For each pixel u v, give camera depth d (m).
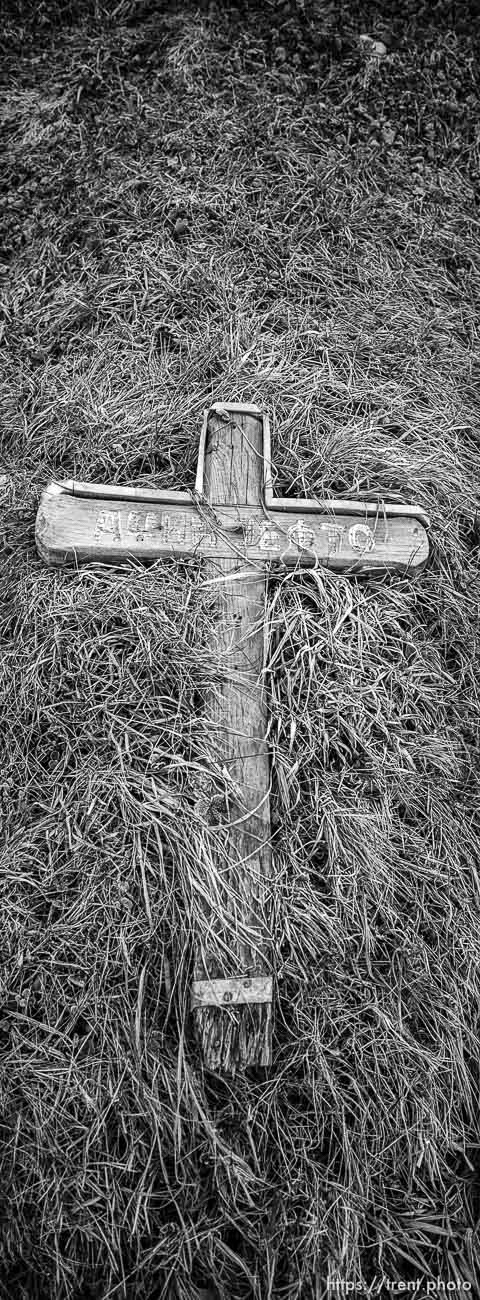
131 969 2.06
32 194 2.98
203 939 2.00
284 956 2.10
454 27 3.26
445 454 2.70
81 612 2.31
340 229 2.98
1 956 2.09
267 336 2.77
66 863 2.15
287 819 2.18
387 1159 2.04
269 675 2.26
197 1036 1.96
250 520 2.30
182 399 2.64
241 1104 2.00
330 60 3.19
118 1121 1.99
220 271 2.85
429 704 2.40
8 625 2.37
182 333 2.76
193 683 2.22
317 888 2.19
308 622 2.32
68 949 2.09
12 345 2.76
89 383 2.68
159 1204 1.97
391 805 2.29
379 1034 2.09
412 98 3.18
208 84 3.10
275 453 2.53
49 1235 1.94
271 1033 1.96
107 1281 1.92
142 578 2.30
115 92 3.10
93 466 2.54
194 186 2.95
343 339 2.81
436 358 2.86
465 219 3.11
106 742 2.22
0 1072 2.00
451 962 2.20
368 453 2.60
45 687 2.29
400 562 2.36
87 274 2.86
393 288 2.95
